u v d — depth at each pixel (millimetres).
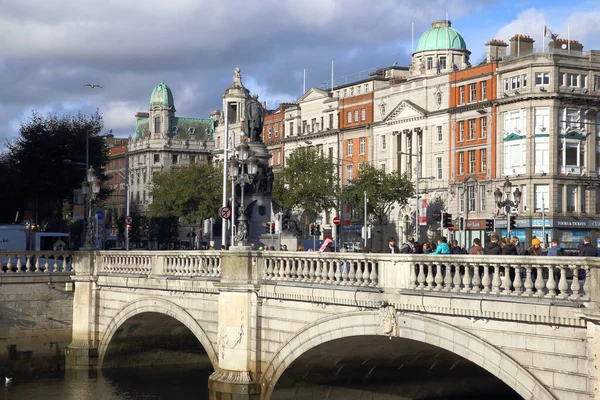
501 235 85062
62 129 76688
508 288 21953
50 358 42812
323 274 28859
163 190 117938
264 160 53344
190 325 36375
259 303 32062
